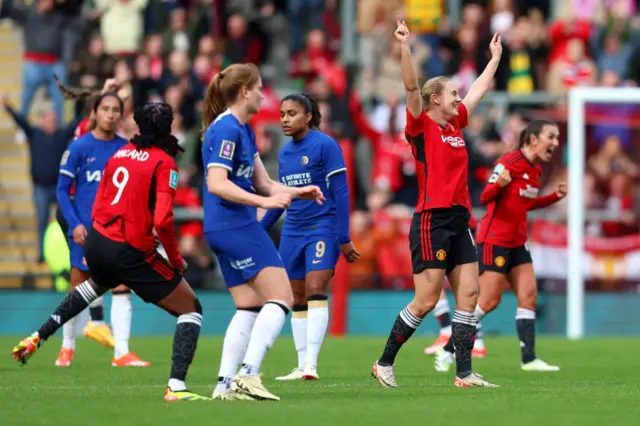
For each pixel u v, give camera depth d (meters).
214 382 30.59
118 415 21.25
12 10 67.06
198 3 68.94
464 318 27.83
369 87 67.44
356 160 61.38
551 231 58.81
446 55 67.81
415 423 20.31
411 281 57.72
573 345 48.50
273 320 23.52
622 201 60.19
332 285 56.41
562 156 61.03
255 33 69.75
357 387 28.25
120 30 69.94
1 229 66.38
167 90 63.12
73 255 36.38
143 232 23.72
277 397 23.81
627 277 60.00
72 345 37.09
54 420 20.67
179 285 24.00
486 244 35.25
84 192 35.94
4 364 37.09
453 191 27.11
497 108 64.94
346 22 73.19
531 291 35.47
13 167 72.44
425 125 27.06
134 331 57.22
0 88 78.31
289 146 32.78
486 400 24.22
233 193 22.89
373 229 57.62
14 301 57.44
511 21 70.12
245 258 23.61
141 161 23.81
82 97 37.75
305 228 32.41
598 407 23.11
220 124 23.41
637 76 68.94
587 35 68.12
